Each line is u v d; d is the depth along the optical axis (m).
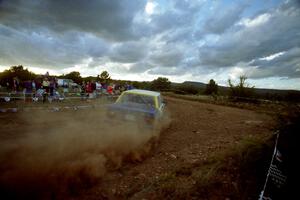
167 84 54.41
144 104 7.04
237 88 28.92
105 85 19.64
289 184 3.36
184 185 3.63
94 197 3.25
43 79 12.87
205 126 10.05
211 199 3.35
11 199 2.87
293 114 4.85
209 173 3.92
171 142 6.66
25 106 10.12
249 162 4.37
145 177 4.05
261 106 23.02
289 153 3.87
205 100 30.55
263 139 5.39
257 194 3.58
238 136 8.04
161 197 3.29
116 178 3.92
